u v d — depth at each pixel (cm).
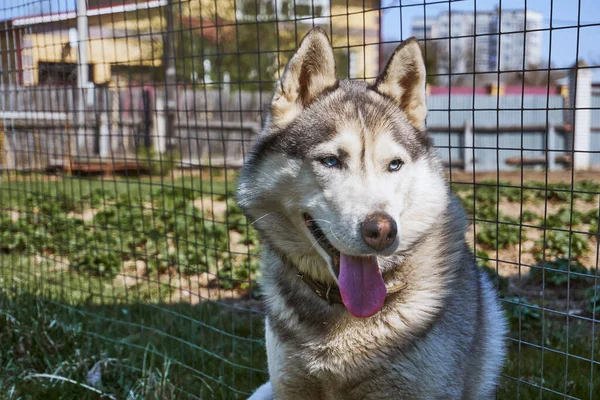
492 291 338
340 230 253
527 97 1848
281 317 294
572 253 704
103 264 684
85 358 425
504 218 862
